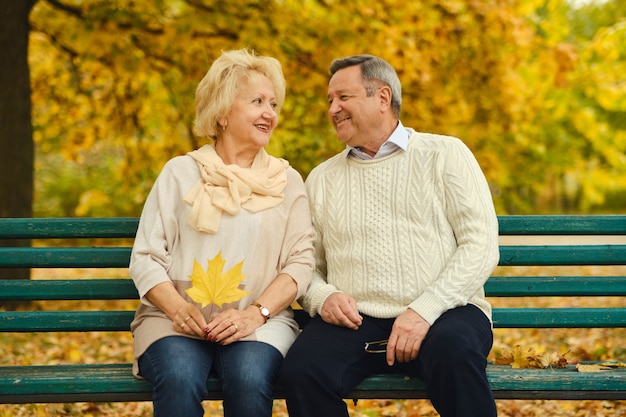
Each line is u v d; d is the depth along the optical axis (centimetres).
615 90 988
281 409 425
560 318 305
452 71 796
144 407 419
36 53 939
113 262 310
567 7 992
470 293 278
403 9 768
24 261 309
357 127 303
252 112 299
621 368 283
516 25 782
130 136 954
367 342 278
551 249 309
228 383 259
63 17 816
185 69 764
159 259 285
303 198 305
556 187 2838
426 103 795
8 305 728
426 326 268
